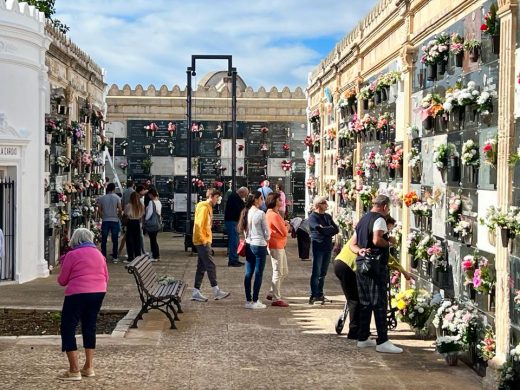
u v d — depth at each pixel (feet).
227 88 95.66
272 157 95.55
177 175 94.58
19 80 48.55
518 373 24.00
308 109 89.30
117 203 61.41
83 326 26.84
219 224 74.28
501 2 25.59
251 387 25.84
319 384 26.32
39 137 51.26
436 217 34.04
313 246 42.42
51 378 26.50
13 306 40.01
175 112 94.79
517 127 24.71
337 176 64.13
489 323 26.99
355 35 57.21
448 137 32.35
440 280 33.30
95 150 76.43
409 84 39.27
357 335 33.53
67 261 26.86
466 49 29.71
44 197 52.90
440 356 30.50
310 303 42.57
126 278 51.85
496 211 25.23
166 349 31.09
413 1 38.27
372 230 31.53
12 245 48.62
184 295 45.19
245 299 44.11
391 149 42.96
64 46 60.34
